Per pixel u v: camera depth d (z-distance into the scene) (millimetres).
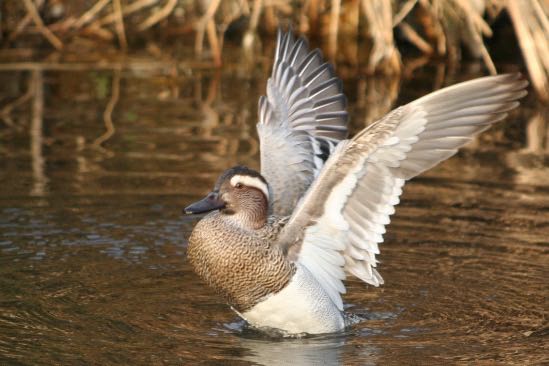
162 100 18047
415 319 9750
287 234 9438
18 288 10250
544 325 9508
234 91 18812
